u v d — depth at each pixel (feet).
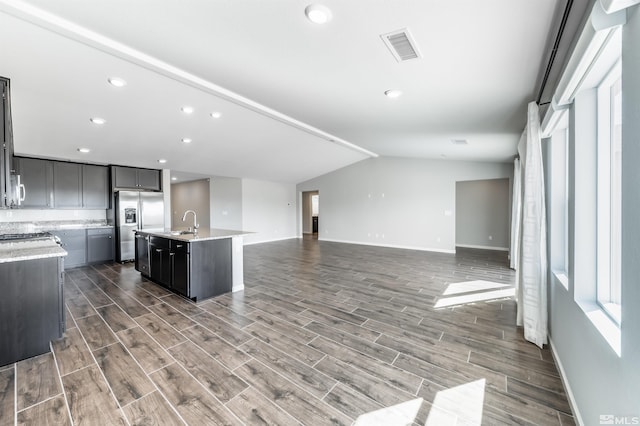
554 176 7.97
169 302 11.41
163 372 6.63
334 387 6.14
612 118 5.15
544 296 7.94
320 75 7.85
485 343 8.12
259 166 24.31
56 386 6.12
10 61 7.61
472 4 4.29
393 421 5.18
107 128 13.08
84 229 17.89
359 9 4.75
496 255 22.08
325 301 11.62
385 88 8.35
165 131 14.32
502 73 6.71
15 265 7.18
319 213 32.14
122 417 5.21
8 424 5.04
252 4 4.96
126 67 8.46
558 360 6.83
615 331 4.19
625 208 3.24
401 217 26.25
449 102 9.06
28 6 5.75
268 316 10.03
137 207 19.44
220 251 12.42
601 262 5.25
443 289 13.28
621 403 3.45
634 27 2.95
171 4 5.23
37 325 7.43
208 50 7.08
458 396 5.88
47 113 11.01
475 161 22.53
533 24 4.67
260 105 12.18
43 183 16.49
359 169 28.91
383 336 8.54
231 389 6.04
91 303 11.27
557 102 6.12
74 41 7.04
